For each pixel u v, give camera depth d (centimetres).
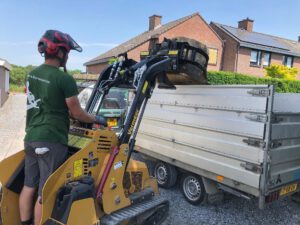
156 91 531
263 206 365
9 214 294
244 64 2538
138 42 2361
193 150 461
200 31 2464
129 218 301
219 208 469
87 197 270
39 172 282
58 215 258
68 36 281
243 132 383
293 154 396
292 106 389
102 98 371
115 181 305
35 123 272
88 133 298
